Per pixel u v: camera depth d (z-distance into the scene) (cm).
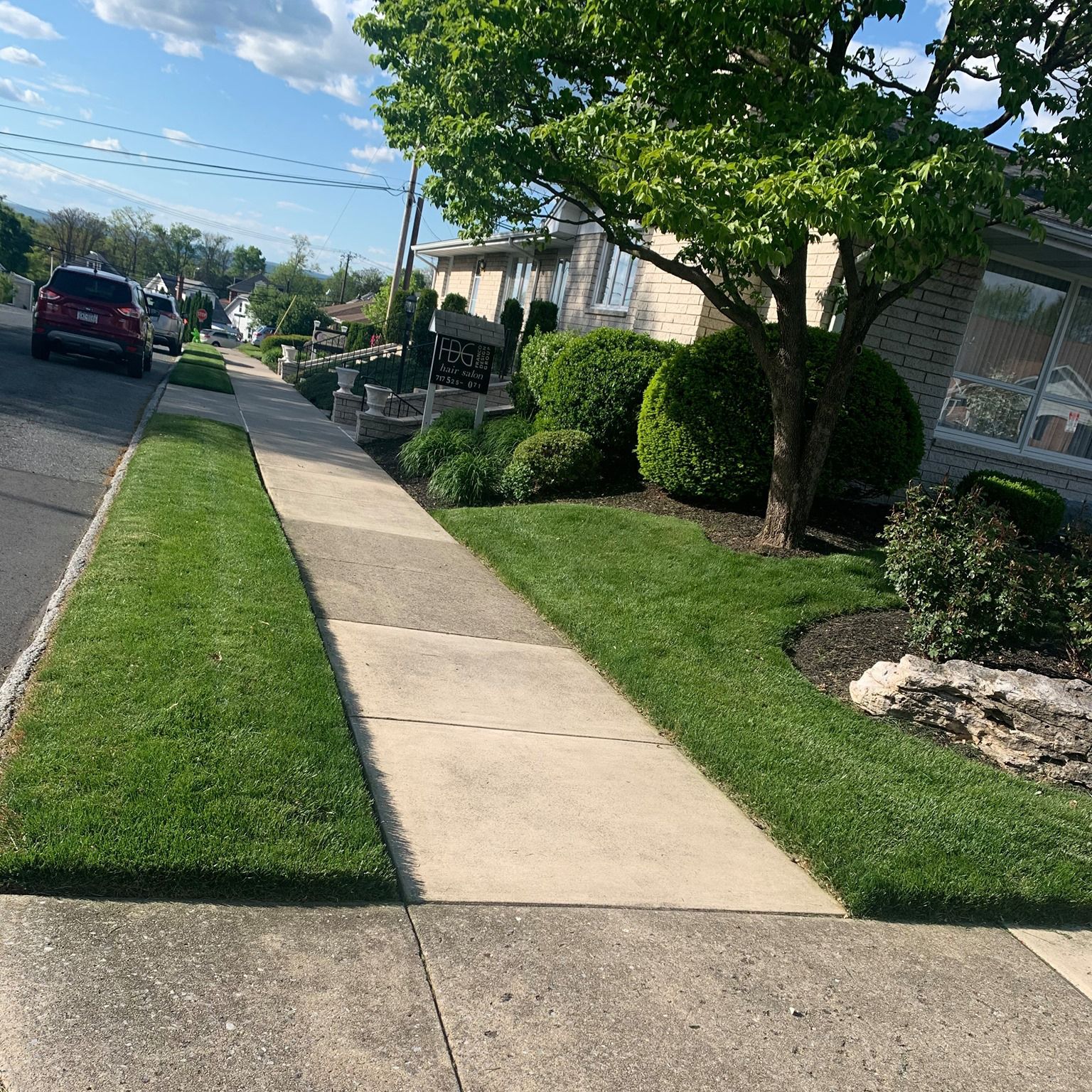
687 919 335
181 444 1040
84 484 801
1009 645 607
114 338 1653
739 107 709
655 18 677
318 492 998
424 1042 250
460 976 281
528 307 2452
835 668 607
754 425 927
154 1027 237
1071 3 711
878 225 571
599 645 616
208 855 296
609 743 482
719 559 771
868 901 363
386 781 392
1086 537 666
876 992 314
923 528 628
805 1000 301
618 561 789
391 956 285
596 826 390
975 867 394
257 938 281
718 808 430
